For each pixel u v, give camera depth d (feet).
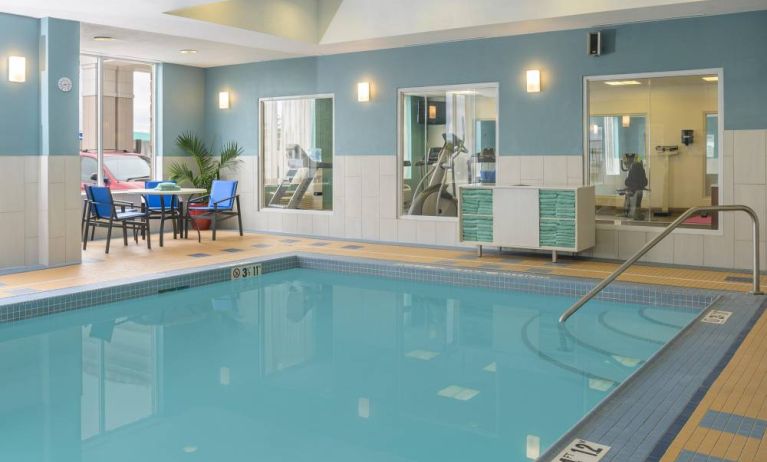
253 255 29.66
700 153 26.40
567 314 16.60
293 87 36.76
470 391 14.60
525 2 26.66
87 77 35.14
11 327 19.86
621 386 12.73
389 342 18.57
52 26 25.96
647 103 27.32
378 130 33.99
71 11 24.91
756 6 24.36
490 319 20.88
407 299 23.76
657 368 13.80
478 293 24.54
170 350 17.85
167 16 25.64
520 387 14.80
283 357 17.24
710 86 26.04
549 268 26.18
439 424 12.76
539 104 29.48
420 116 33.09
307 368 16.31
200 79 39.81
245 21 28.32
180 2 23.56
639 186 27.68
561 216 26.96
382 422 12.85
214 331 19.75
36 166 26.30
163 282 24.36
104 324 20.39
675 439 10.28
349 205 35.24
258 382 15.31
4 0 23.11
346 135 35.06
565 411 13.35
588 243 27.55
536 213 27.43
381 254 30.07
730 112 25.52
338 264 28.53
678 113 26.73
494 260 28.17
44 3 23.61
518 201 27.76
